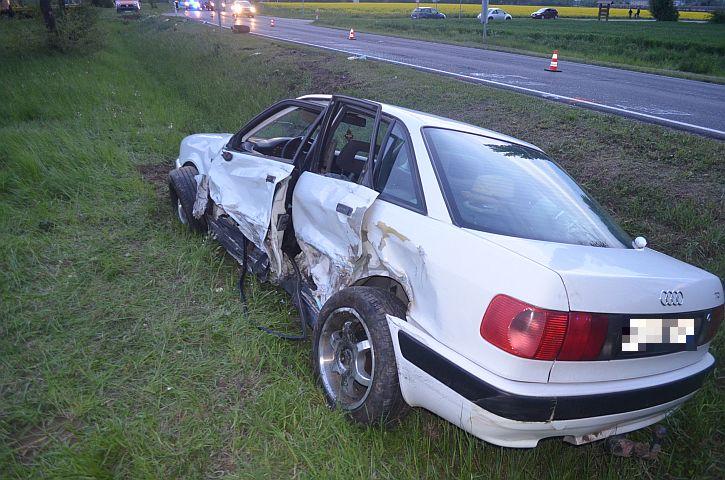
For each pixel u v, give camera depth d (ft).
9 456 8.84
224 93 43.83
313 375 11.52
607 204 21.24
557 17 244.22
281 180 13.29
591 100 41.57
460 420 8.73
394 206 10.71
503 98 38.09
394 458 9.73
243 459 9.34
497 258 8.77
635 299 8.59
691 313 9.29
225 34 100.32
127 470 8.86
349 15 231.91
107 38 88.53
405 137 11.43
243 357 11.96
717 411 11.27
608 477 9.89
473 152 11.53
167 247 17.46
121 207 20.53
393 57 69.67
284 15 224.53
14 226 17.81
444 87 42.96
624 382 8.75
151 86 51.72
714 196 20.94
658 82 59.00
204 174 17.53
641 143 26.76
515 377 8.21
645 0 362.33
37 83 43.65
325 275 12.23
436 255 9.48
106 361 11.54
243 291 15.05
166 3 281.95
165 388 10.90
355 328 10.71
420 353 9.16
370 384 9.93
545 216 10.53
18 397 10.19
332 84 47.52
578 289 8.18
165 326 12.87
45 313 13.05
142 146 30.09
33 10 75.15
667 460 10.56
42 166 22.36
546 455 10.41
